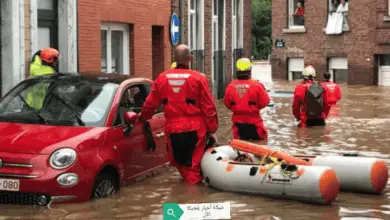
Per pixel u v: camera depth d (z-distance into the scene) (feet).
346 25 115.96
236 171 29.68
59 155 26.07
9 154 26.03
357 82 115.65
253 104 40.83
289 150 42.16
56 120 28.81
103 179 27.84
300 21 123.34
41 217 24.73
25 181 25.67
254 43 216.54
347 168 30.17
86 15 47.11
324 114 54.39
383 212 26.71
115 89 30.48
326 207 27.45
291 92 91.15
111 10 50.60
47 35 44.45
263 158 29.73
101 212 25.71
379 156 40.11
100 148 27.66
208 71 75.51
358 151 42.04
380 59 114.42
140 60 55.88
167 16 61.72
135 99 32.42
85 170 26.45
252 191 29.22
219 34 79.87
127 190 29.63
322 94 53.57
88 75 32.04
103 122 28.84
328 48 118.83
